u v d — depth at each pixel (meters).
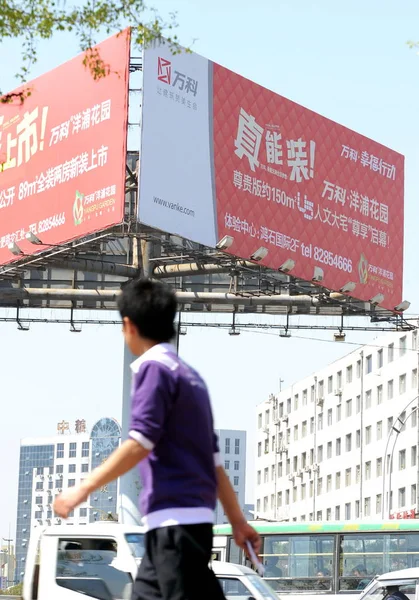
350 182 46.81
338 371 120.75
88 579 15.98
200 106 41.22
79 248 41.88
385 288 47.66
